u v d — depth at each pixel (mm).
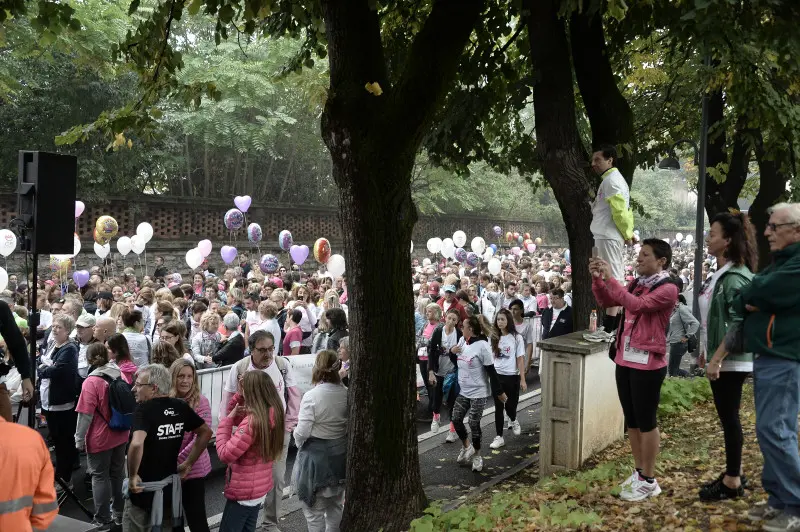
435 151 10500
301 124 32969
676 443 7078
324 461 5996
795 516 3928
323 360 6133
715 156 13734
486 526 5094
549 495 5773
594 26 8695
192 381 6051
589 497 5418
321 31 8266
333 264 19375
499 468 8797
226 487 5574
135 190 28984
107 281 17719
